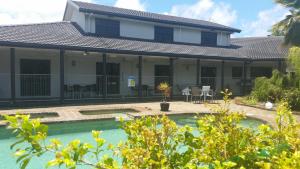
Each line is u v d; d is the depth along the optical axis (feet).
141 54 61.98
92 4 78.43
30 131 6.56
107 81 70.69
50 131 35.27
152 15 82.64
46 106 50.11
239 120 8.70
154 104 56.03
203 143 8.20
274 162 6.66
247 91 78.02
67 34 63.57
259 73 86.53
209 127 8.45
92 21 69.46
